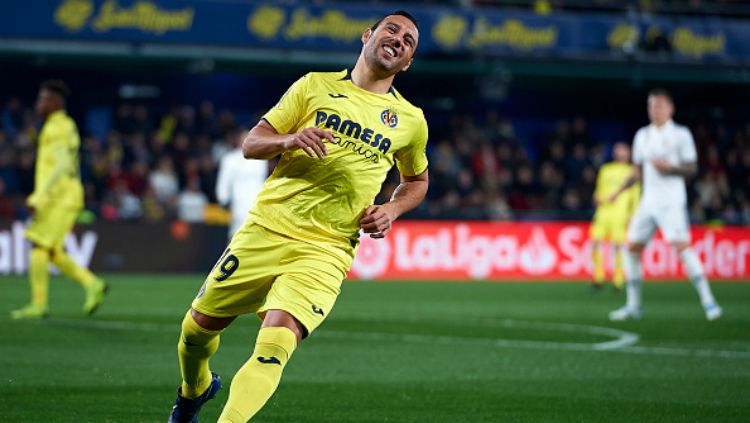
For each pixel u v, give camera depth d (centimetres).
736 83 8731
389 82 1658
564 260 7094
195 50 7569
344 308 4550
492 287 6159
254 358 1483
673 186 4156
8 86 8131
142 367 2577
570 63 8344
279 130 1606
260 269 1570
